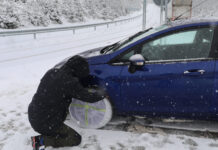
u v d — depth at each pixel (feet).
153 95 10.09
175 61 9.80
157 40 10.15
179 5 41.29
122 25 107.34
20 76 21.76
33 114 8.39
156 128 11.03
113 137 10.37
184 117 10.34
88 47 39.52
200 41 9.98
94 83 10.61
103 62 10.59
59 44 44.68
